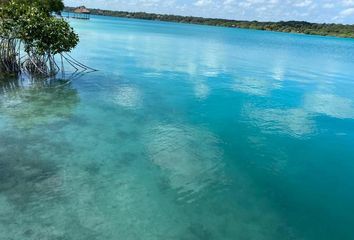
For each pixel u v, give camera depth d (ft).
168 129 45.57
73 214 26.12
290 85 84.38
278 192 32.50
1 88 57.93
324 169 38.40
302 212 29.58
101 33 199.21
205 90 70.59
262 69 107.45
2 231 23.66
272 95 71.56
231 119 52.75
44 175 31.07
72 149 36.68
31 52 70.79
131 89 65.57
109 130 43.04
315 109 63.00
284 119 55.26
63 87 62.13
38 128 41.45
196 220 26.76
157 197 29.32
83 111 49.44
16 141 37.24
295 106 64.13
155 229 25.23
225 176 34.35
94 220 25.63
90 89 62.49
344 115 60.23
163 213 27.25
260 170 36.60
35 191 28.55
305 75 102.17
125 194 29.32
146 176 32.58
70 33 69.31
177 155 37.81
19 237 23.24
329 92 79.51
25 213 25.73
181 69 94.02
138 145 39.29
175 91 67.46
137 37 196.03
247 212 28.60
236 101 63.72
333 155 42.39
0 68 64.69
